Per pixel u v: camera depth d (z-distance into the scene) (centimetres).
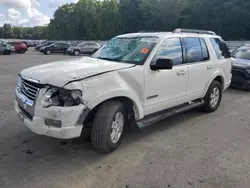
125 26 7700
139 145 421
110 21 8975
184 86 499
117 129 391
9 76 1165
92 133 368
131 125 428
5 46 2964
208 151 405
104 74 361
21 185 307
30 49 4800
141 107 413
